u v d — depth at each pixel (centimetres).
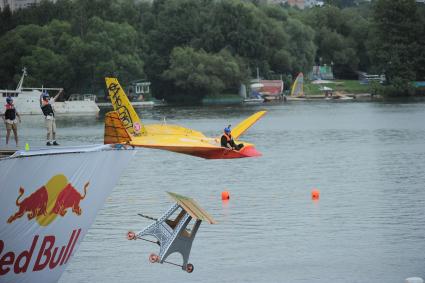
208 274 11119
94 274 11119
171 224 10312
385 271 11162
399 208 14888
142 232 10250
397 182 17950
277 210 14925
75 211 8856
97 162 8900
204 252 12088
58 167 8612
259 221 13988
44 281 8844
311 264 11494
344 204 15425
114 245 12444
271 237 12875
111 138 15112
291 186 17662
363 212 14600
